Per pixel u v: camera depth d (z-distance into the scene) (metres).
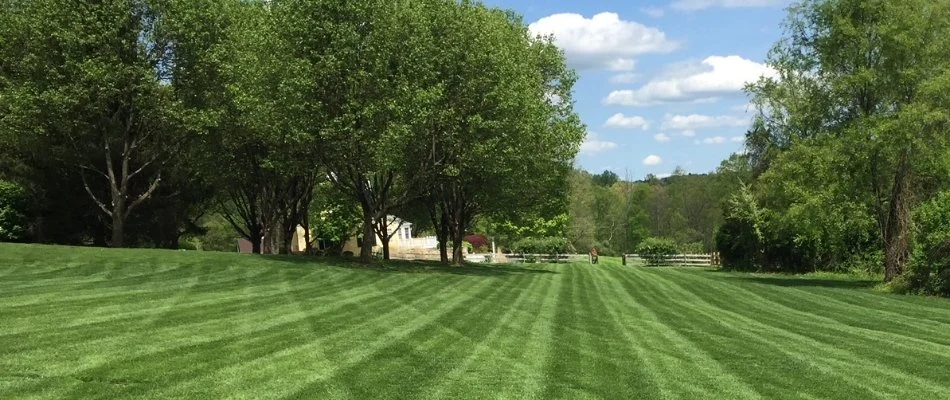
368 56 23.97
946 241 22.19
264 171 32.38
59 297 13.37
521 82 27.62
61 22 27.02
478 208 36.53
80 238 34.97
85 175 32.84
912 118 23.66
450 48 26.20
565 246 65.81
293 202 35.53
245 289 17.02
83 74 26.69
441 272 27.05
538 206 35.94
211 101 29.30
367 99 24.56
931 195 26.50
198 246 61.72
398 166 27.50
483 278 25.42
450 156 27.94
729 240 45.47
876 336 13.38
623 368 9.25
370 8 24.11
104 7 27.09
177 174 33.59
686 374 9.01
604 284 25.72
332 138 24.53
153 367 8.00
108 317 11.34
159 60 28.95
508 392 7.68
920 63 25.00
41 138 28.38
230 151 31.36
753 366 9.72
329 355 9.25
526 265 41.69
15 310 11.47
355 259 29.03
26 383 7.08
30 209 30.86
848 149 25.42
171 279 18.09
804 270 40.69
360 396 7.28
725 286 26.12
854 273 36.06
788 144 33.22
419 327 12.27
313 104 23.92
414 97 24.02
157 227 35.78
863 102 26.38
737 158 49.78
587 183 89.56
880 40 25.20
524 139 27.84
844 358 10.62
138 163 32.78
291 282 19.41
